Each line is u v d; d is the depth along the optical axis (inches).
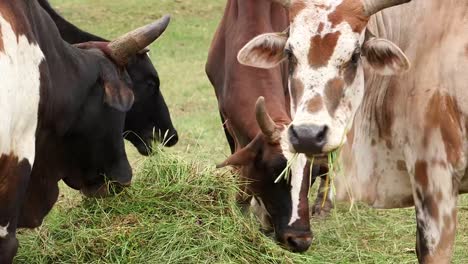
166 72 677.3
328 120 231.1
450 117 246.4
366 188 275.4
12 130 249.1
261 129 300.2
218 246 281.7
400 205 276.4
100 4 986.1
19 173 255.9
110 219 294.4
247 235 290.2
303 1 239.8
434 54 248.1
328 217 365.1
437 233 253.8
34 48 260.1
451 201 251.8
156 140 381.4
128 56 302.7
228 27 371.6
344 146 273.3
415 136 253.3
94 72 293.0
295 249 300.5
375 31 261.4
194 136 481.1
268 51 254.8
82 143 296.0
